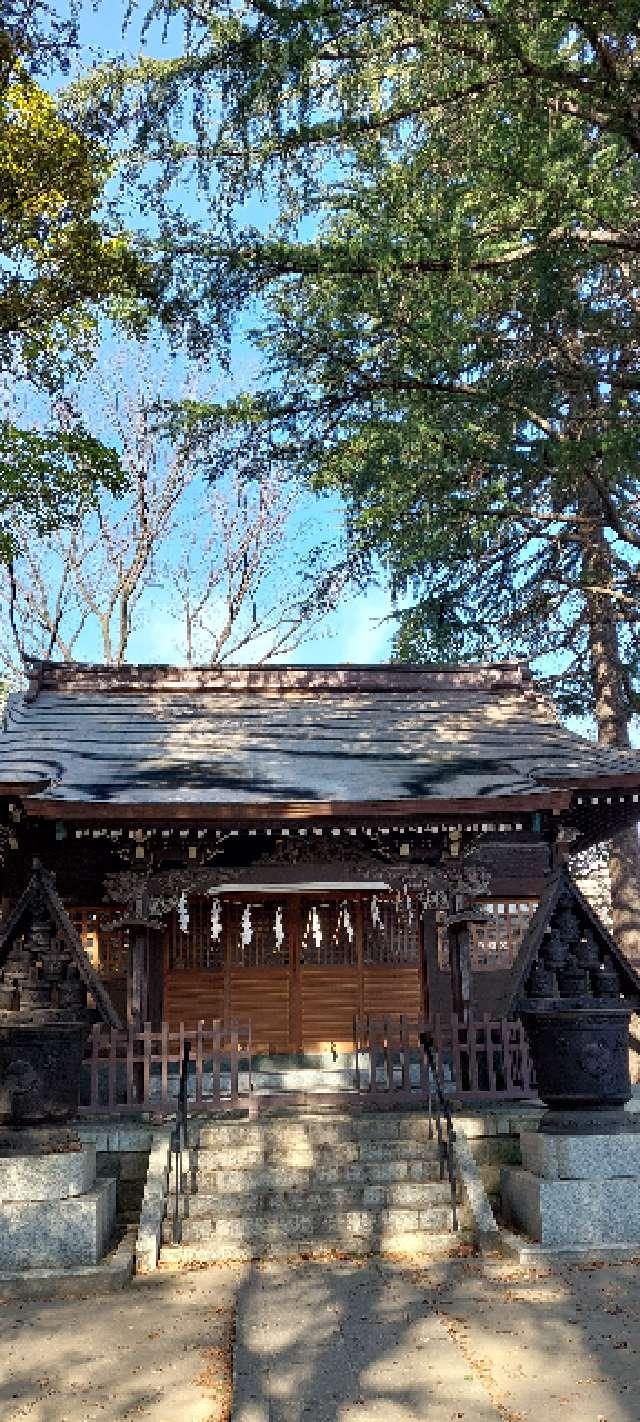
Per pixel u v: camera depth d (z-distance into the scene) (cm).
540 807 1391
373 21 1412
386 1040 1220
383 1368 623
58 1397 594
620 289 1709
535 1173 987
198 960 1647
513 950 1528
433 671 1944
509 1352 647
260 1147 1099
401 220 1517
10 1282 825
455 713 1819
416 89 1589
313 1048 1622
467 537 1912
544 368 1533
